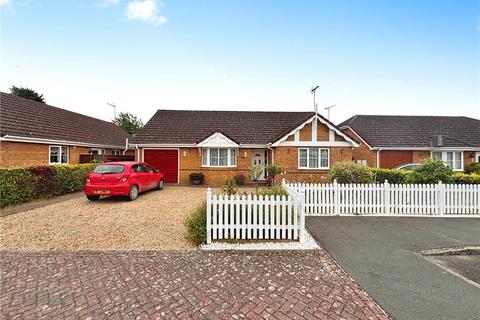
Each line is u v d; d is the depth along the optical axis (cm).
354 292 385
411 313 333
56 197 1174
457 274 450
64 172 1242
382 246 587
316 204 912
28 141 1480
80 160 1797
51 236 636
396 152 1998
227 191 702
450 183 988
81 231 676
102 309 338
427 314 332
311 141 1631
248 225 616
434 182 991
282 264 486
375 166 1984
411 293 383
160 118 2033
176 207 970
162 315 326
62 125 1950
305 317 323
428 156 1986
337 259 512
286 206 643
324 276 437
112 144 2294
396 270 463
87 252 534
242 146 1759
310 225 764
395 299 366
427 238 643
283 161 1628
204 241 598
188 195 1259
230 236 617
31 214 848
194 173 1733
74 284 402
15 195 984
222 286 399
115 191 1046
